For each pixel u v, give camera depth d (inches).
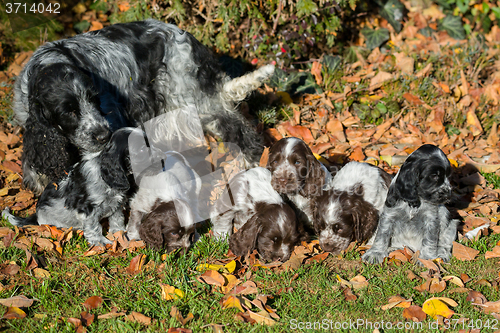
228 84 116.4
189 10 130.3
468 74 133.3
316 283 100.7
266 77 114.9
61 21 142.3
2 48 137.9
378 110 126.0
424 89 129.0
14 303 97.7
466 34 153.6
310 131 122.4
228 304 97.8
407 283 100.3
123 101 112.0
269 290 100.0
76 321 96.3
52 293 99.7
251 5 129.1
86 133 105.2
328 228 103.7
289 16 130.7
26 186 112.0
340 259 103.8
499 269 101.7
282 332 96.1
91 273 101.9
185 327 96.3
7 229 106.0
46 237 105.4
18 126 121.3
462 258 102.4
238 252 103.2
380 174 106.2
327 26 132.6
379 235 103.6
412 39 146.9
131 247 104.3
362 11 143.6
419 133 123.0
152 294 99.5
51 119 105.7
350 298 99.0
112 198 105.7
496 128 124.3
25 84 108.7
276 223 102.6
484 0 158.6
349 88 127.6
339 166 116.0
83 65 109.0
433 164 99.9
